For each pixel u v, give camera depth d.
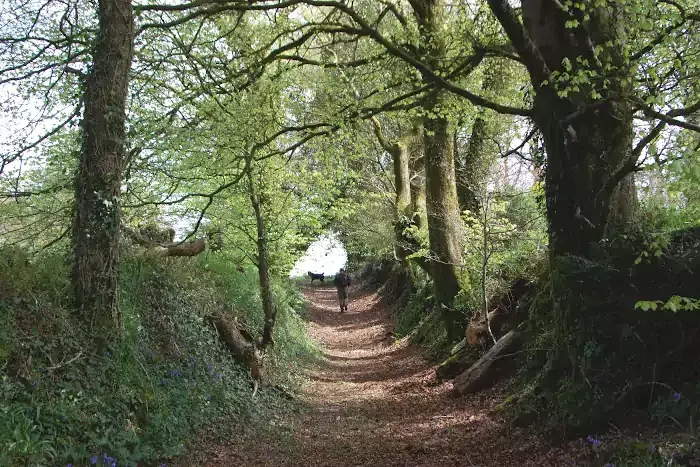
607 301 5.70
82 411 5.19
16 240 8.34
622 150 6.68
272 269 16.25
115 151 6.46
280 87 10.67
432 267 13.45
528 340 8.62
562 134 6.81
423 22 11.95
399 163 18.55
